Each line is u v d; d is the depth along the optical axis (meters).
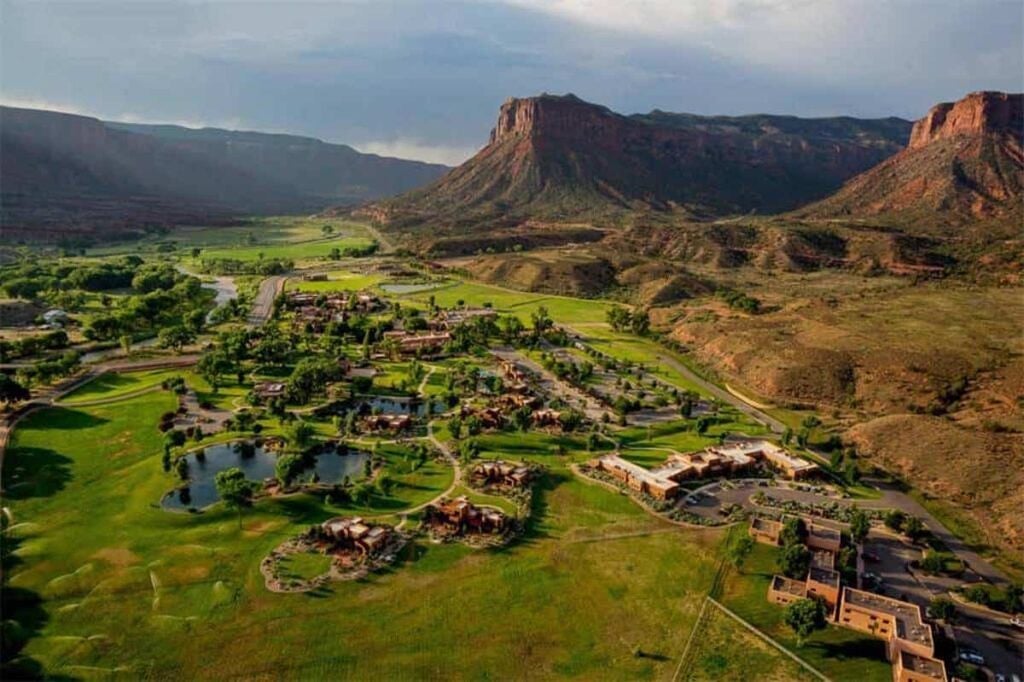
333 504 119.12
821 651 86.69
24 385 165.38
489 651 85.50
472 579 99.62
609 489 130.50
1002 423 153.25
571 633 89.56
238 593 93.81
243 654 82.75
